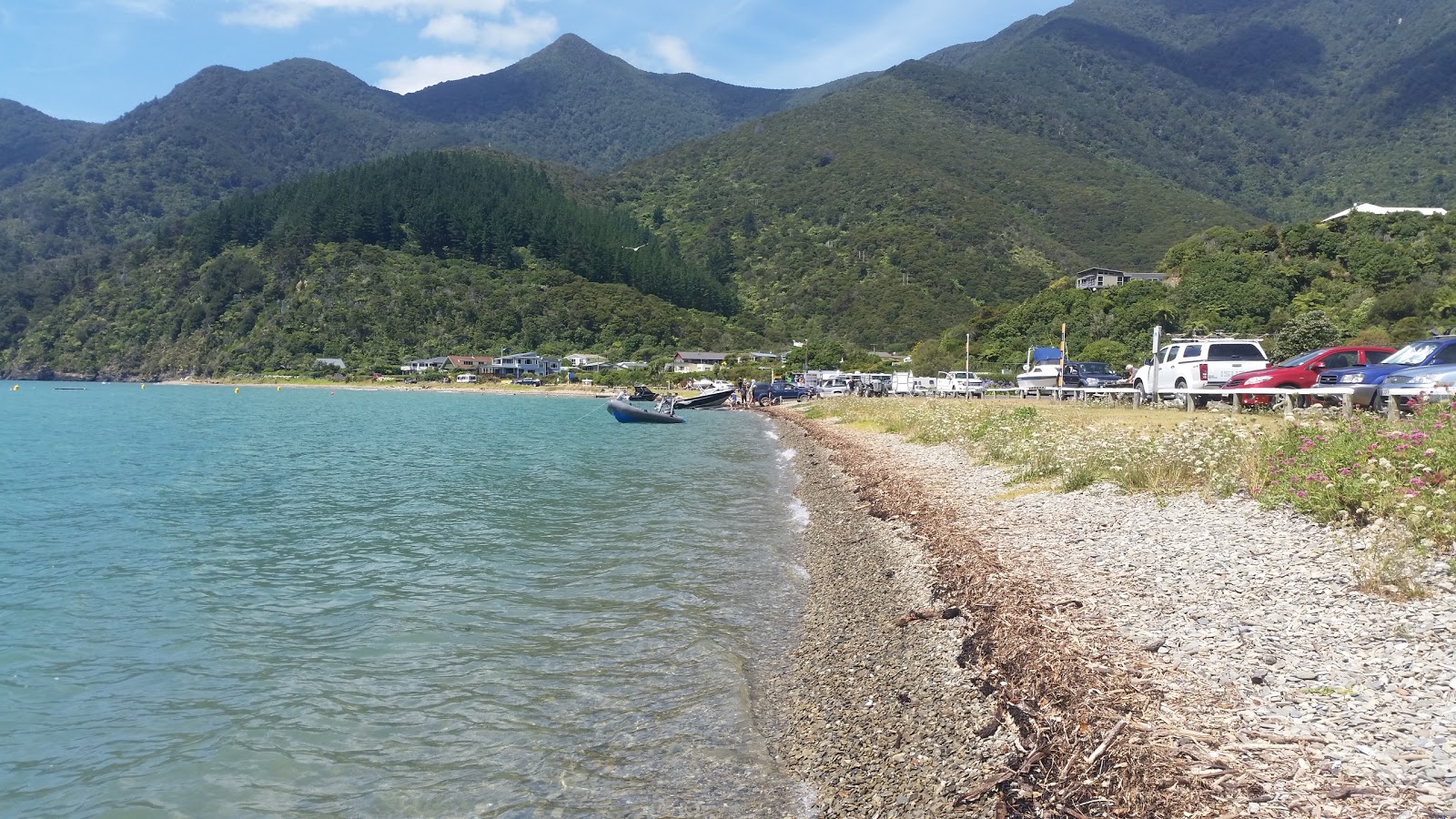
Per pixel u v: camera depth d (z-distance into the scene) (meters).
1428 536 8.09
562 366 149.88
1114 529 11.57
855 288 173.62
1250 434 13.80
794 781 6.23
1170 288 89.00
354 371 153.38
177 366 166.75
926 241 187.88
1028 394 42.75
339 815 6.30
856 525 15.81
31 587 12.70
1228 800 4.39
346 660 9.38
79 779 6.98
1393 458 9.85
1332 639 6.53
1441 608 6.75
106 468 28.45
